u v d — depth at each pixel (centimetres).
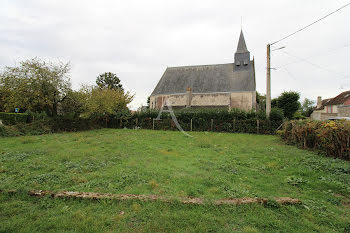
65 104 1684
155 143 914
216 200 304
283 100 2566
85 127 1633
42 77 1466
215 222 256
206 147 829
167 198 307
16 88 1412
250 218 265
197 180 401
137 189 356
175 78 3253
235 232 237
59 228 240
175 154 671
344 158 590
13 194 323
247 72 2891
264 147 835
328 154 643
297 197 334
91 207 287
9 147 772
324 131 646
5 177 414
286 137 984
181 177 420
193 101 2883
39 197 313
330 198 332
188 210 283
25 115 1670
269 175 453
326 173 461
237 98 2739
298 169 494
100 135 1238
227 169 490
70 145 831
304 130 799
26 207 286
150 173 445
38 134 1241
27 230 234
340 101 2942
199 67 3278
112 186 367
